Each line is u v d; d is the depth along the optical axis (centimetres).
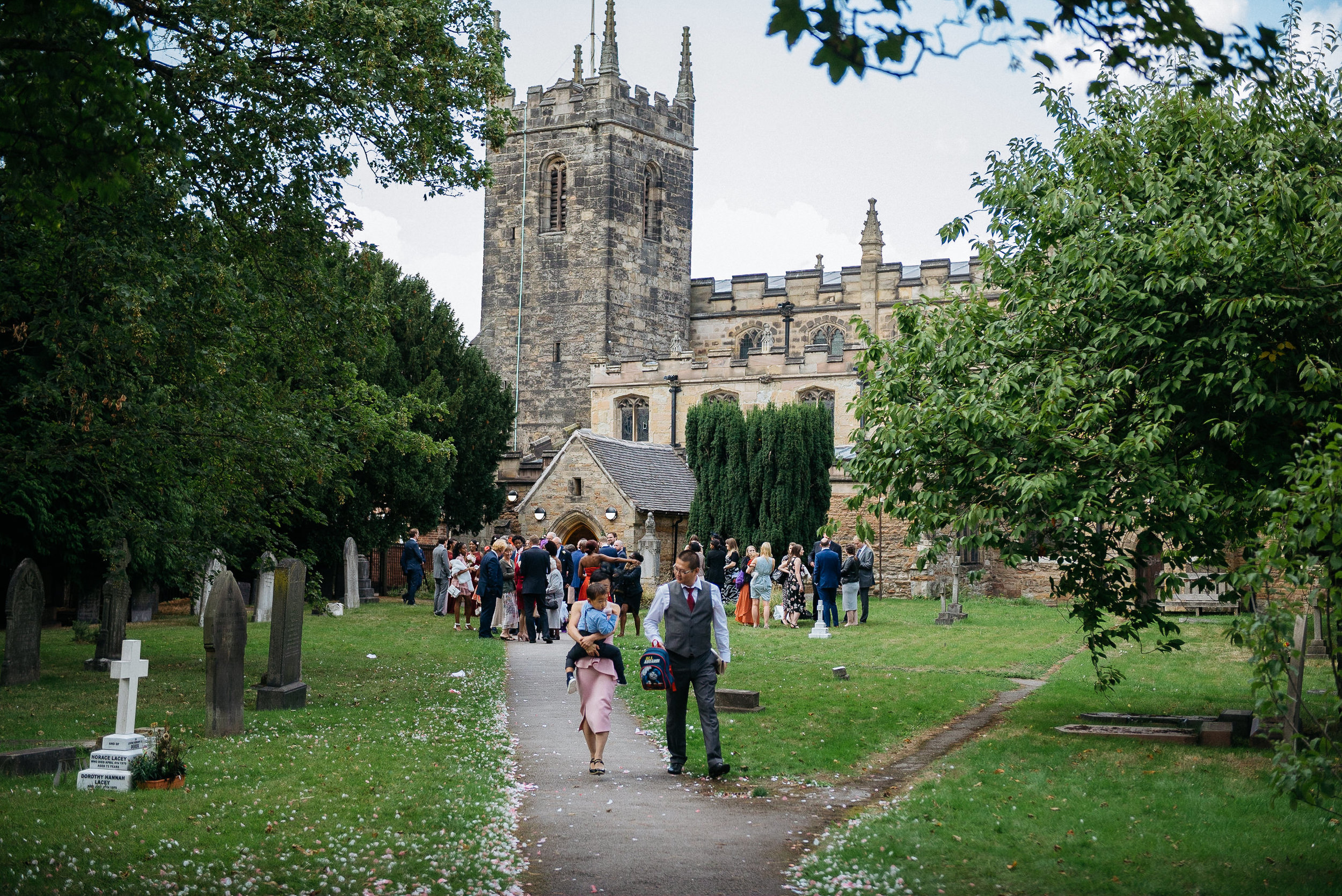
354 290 1884
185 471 1916
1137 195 1520
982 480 1447
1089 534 1457
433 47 1803
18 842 855
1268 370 1298
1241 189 1431
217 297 1510
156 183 1448
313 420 1959
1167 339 1384
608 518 4634
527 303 6825
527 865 855
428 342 4738
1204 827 986
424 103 1753
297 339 1861
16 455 1772
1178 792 1111
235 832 906
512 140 6862
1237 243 1302
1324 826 987
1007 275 1608
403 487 4128
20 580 1788
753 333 6831
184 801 1001
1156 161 1532
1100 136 1540
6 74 901
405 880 800
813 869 848
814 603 3152
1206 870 867
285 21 1578
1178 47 681
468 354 4969
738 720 1512
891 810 1036
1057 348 1484
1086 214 1458
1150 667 2141
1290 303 1266
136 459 1803
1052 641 2638
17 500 2114
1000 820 1001
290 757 1201
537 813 1017
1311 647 2075
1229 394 1357
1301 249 1324
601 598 1212
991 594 4494
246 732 1368
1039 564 4450
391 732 1379
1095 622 1484
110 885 766
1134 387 1419
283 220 1678
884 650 2445
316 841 887
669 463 5241
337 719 1477
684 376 5978
